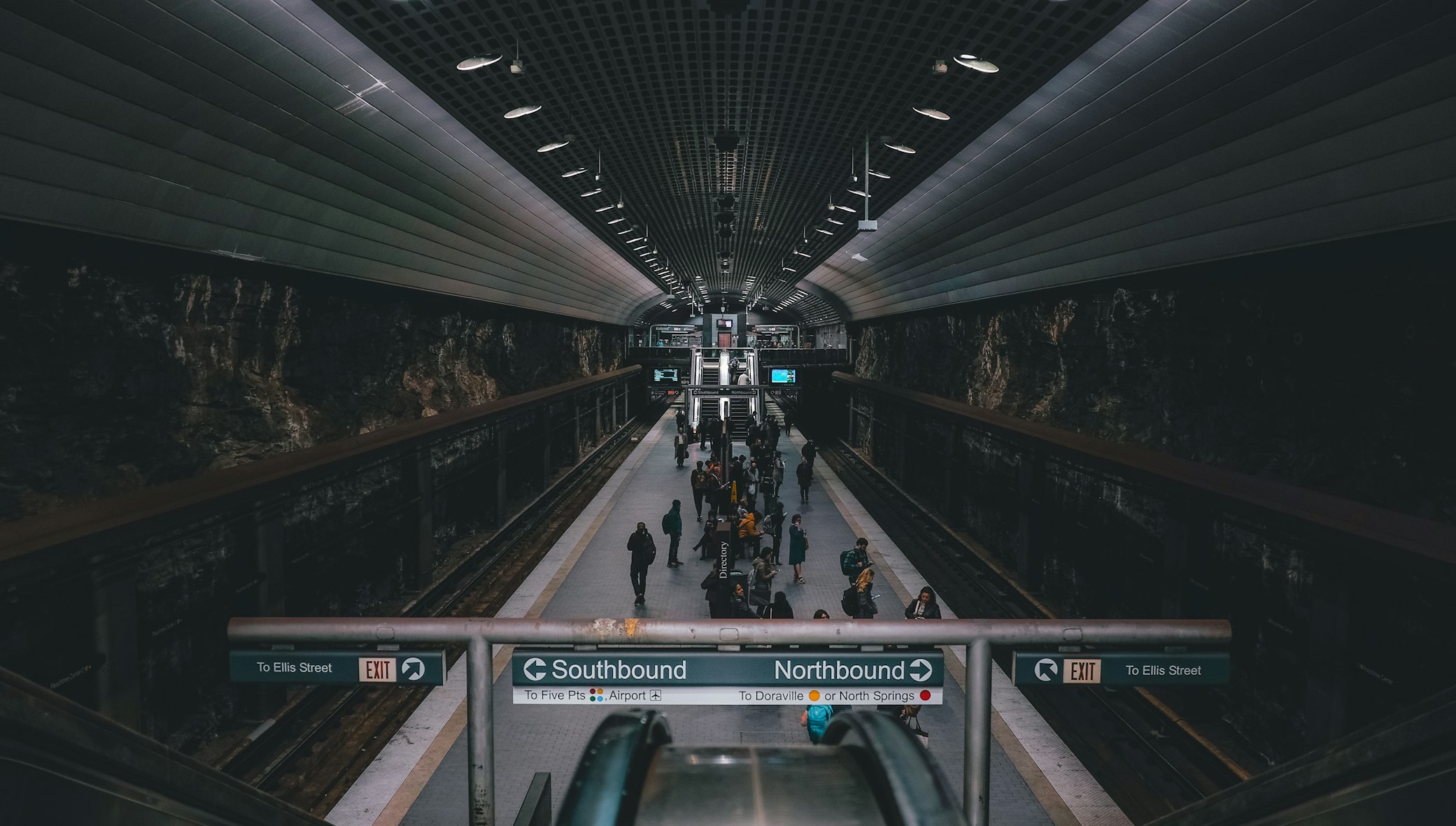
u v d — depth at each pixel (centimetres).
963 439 1658
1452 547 496
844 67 705
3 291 538
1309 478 662
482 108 789
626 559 1540
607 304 2944
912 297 1945
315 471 880
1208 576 809
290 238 842
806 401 4212
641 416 4350
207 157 641
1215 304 809
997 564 1427
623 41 653
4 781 227
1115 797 710
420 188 973
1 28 418
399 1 546
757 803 223
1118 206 838
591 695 480
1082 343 1128
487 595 1335
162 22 492
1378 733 279
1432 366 543
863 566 1111
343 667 475
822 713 743
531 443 2002
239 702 796
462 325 1533
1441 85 443
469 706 479
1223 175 667
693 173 1183
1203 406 832
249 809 353
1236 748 754
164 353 702
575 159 1055
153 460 682
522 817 477
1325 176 576
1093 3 525
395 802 698
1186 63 570
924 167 1024
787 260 2448
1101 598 1045
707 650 481
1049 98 720
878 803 224
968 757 484
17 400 553
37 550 506
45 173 518
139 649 654
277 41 573
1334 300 641
